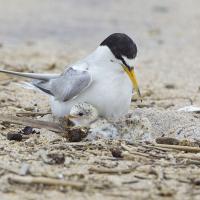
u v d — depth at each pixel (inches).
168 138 436.1
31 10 1121.4
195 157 405.4
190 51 869.2
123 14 1122.0
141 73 726.5
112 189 351.9
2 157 395.5
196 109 528.1
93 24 1027.3
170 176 373.7
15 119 474.0
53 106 488.1
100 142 429.4
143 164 391.9
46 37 929.5
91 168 376.5
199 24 1059.3
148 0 1272.1
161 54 845.8
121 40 462.6
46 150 410.9
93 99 457.7
